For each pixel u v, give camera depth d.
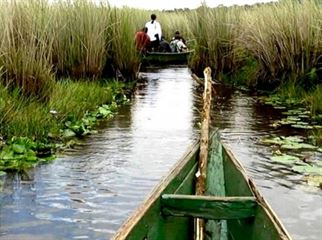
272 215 3.48
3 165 6.42
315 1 12.66
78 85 10.95
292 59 12.44
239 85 14.54
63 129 8.21
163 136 8.27
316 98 10.73
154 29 22.27
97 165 6.58
